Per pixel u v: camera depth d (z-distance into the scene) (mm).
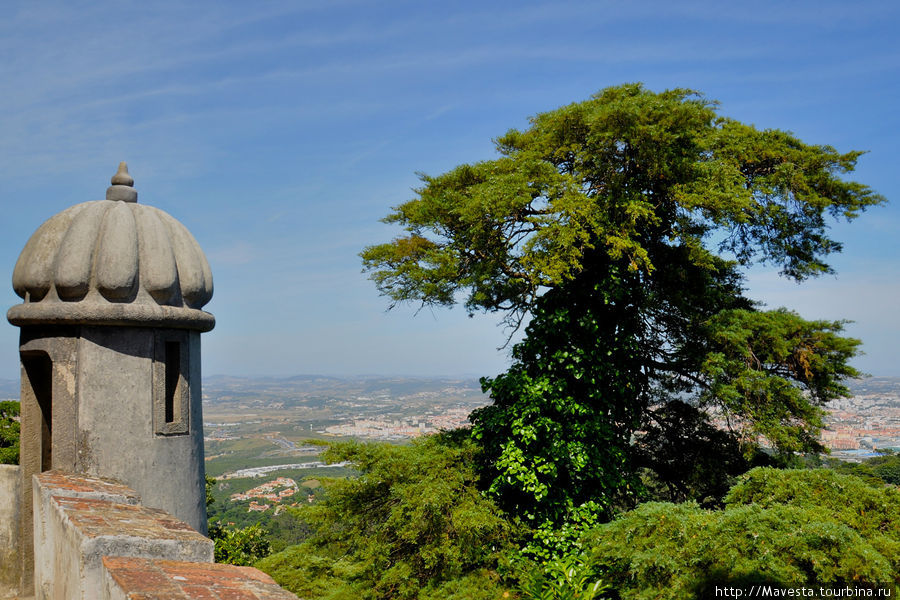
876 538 5773
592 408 10703
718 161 10953
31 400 6172
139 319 5957
